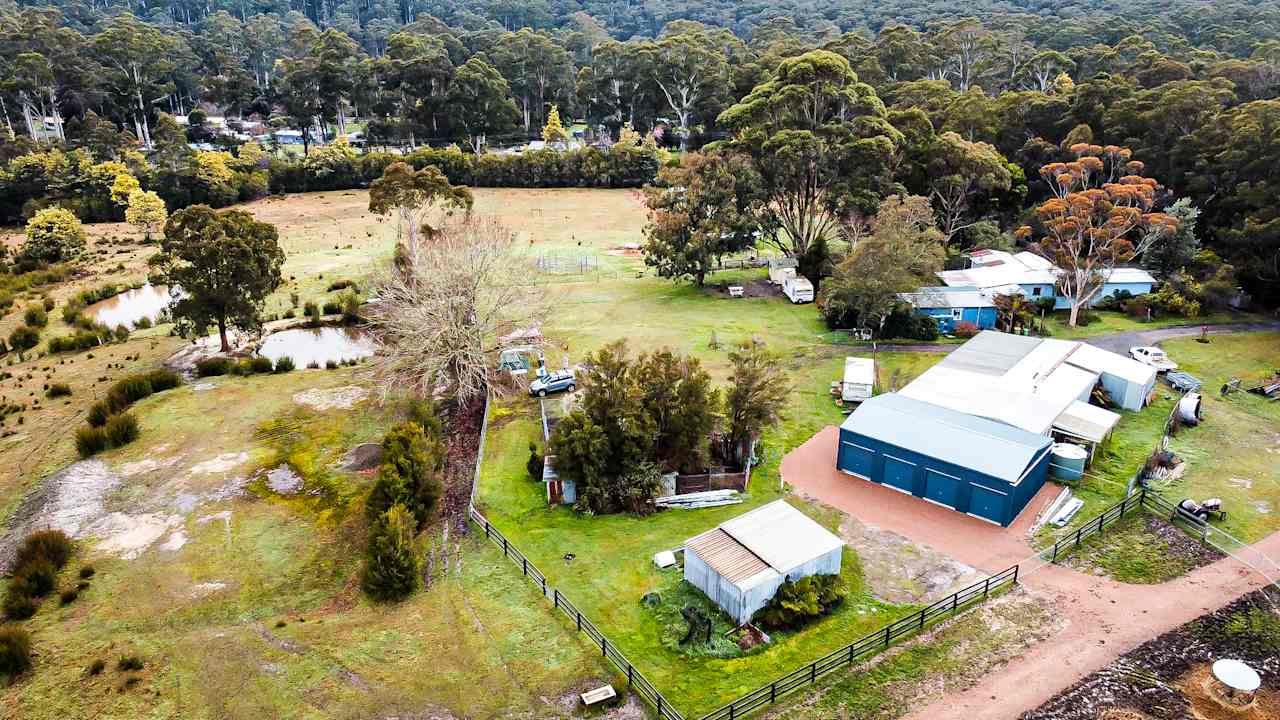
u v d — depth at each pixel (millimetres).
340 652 31953
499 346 58781
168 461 48594
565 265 92125
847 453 44094
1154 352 57812
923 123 84875
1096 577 34812
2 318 75625
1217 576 34594
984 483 38906
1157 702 27906
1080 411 46000
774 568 32781
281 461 48625
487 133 163125
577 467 41406
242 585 37094
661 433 43062
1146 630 31422
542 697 29078
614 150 140000
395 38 163250
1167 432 47594
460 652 31562
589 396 42031
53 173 118250
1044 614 32438
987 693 28469
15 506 43938
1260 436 47500
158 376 59344
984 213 90062
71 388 59719
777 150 77000
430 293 55688
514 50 176375
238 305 64312
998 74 144500
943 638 31234
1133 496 40375
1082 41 155500
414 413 51938
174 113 179625
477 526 40531
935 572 35438
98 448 49781
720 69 157250
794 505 41125
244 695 29875
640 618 32969
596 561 36938
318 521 42406
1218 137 76750
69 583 37312
